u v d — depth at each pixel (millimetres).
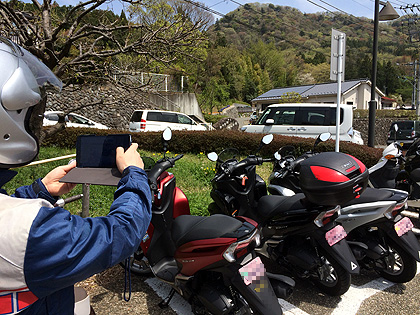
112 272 3797
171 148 11383
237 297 2508
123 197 1181
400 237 3348
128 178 1240
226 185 3881
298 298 3322
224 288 2613
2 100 1016
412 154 5242
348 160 2992
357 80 36875
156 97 20281
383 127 25609
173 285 3041
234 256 2445
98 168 1601
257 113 40969
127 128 19188
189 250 2639
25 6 5047
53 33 4375
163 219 3254
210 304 2541
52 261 935
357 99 36906
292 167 4223
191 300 2828
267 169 8805
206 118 29438
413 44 30516
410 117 28078
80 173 1554
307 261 3225
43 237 929
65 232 968
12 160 1099
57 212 1016
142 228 1147
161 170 2955
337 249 3029
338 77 5773
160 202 3209
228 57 66438
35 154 1197
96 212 5312
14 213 946
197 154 11016
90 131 11602
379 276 3793
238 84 66125
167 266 3240
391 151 4617
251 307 2400
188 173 7785
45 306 1069
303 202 3277
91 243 1008
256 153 4074
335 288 3191
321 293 3412
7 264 905
